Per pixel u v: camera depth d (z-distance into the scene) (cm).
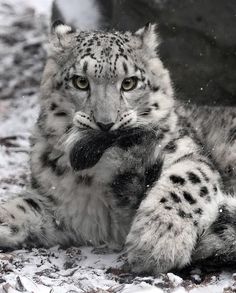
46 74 1120
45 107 1111
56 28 1137
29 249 1084
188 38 1566
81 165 1034
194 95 1580
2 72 2036
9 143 1642
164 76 1134
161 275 945
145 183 1042
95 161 1027
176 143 1106
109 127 1025
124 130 1041
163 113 1106
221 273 965
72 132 1045
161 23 1580
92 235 1108
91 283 923
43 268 991
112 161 1038
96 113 1028
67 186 1088
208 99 1577
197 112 1255
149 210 984
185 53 1571
